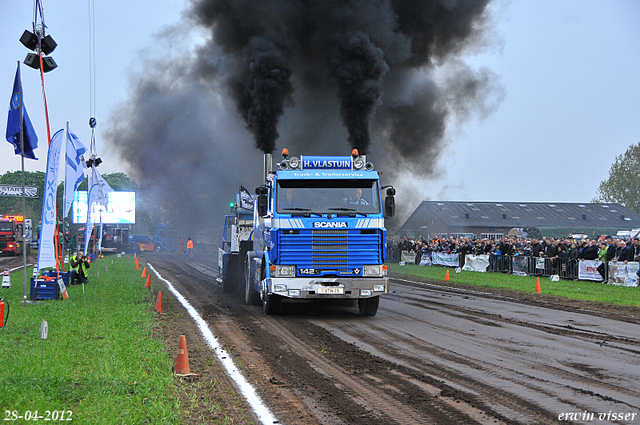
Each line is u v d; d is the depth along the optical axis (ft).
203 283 76.13
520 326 38.86
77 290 60.23
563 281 74.38
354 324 39.86
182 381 23.41
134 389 21.76
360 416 19.03
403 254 122.72
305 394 21.71
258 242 49.65
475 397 21.25
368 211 42.32
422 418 18.80
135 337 32.58
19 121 48.98
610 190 279.49
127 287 64.13
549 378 24.14
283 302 53.57
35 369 23.91
